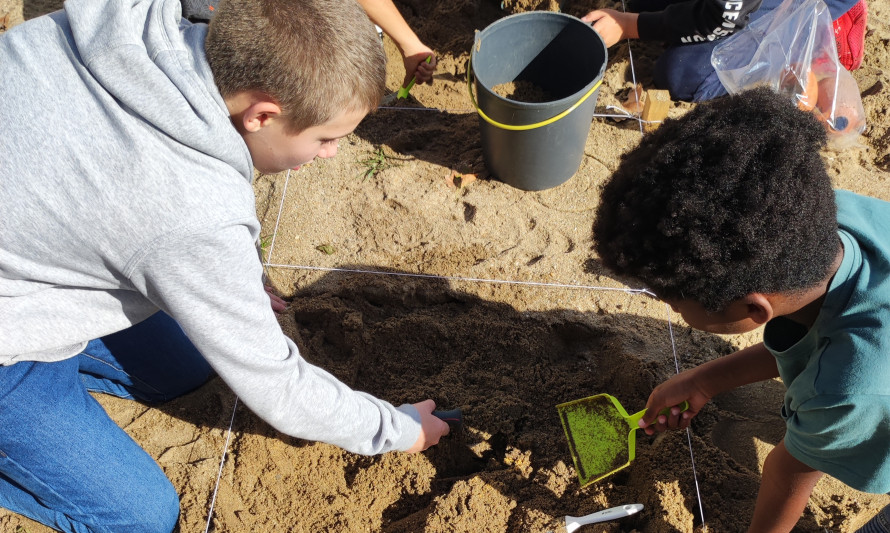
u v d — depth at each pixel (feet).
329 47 4.16
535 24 9.30
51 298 4.75
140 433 7.33
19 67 4.35
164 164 4.19
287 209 9.15
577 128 8.61
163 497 6.44
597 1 11.60
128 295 4.98
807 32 9.38
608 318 8.12
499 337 8.02
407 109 10.36
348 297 8.37
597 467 6.58
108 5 4.37
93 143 4.19
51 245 4.38
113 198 4.15
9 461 5.68
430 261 8.67
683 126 4.33
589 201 9.30
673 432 7.06
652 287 4.53
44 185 4.18
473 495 6.66
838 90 9.61
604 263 4.77
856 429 4.36
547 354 7.98
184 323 4.47
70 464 5.83
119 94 4.16
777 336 5.08
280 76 4.11
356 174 9.56
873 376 4.22
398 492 6.93
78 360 6.19
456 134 10.08
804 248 4.00
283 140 4.62
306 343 7.98
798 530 6.54
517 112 8.19
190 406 7.52
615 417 6.75
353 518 6.74
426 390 7.59
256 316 4.58
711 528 6.49
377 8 8.92
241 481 6.95
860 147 9.95
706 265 4.04
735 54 9.84
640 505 6.51
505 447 7.20
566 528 6.39
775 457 5.24
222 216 4.25
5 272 4.55
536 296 8.33
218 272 4.30
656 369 7.56
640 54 11.05
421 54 9.46
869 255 4.55
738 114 4.21
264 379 4.76
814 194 3.95
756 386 7.54
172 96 4.14
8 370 5.33
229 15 4.23
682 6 9.73
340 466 7.07
